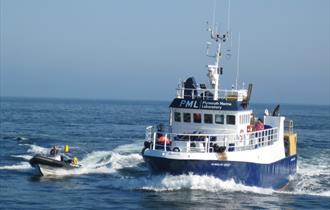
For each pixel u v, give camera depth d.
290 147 50.00
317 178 52.84
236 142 40.25
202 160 38.03
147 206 37.38
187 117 42.34
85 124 139.12
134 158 64.12
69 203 39.22
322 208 38.91
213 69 42.59
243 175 39.88
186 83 43.03
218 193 39.38
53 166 51.62
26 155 67.62
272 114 48.75
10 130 112.25
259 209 37.28
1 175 51.28
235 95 43.00
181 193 39.50
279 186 45.91
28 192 43.31
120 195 40.91
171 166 38.56
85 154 69.81
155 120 166.12
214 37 42.78
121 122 152.38
